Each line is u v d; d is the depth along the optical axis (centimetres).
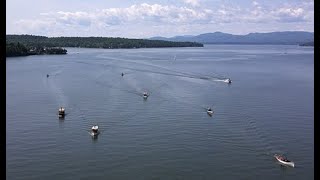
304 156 9725
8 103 14912
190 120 12675
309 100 15900
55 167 9062
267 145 10400
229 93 17388
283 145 10425
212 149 10081
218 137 10975
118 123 12288
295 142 10656
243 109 14238
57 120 12594
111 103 15012
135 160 9419
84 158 9544
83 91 17438
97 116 13075
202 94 17088
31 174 8731
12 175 8675
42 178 8550
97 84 19400
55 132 11394
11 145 10331
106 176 8631
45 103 14962
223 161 9375
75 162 9312
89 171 8862
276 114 13525
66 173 8775
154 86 18962
